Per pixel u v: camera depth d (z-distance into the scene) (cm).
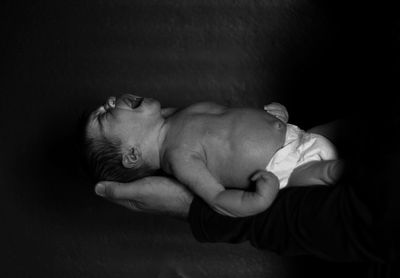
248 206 122
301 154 137
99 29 254
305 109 221
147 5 248
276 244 119
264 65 230
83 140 156
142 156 150
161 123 150
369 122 110
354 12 216
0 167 252
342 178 125
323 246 111
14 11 264
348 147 137
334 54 219
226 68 236
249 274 230
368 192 102
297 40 226
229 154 137
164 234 237
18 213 249
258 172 128
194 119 145
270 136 137
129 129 149
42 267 246
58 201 247
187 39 243
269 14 231
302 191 120
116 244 241
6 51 262
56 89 255
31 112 255
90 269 243
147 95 246
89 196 244
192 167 135
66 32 257
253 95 232
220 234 128
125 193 148
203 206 135
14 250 248
